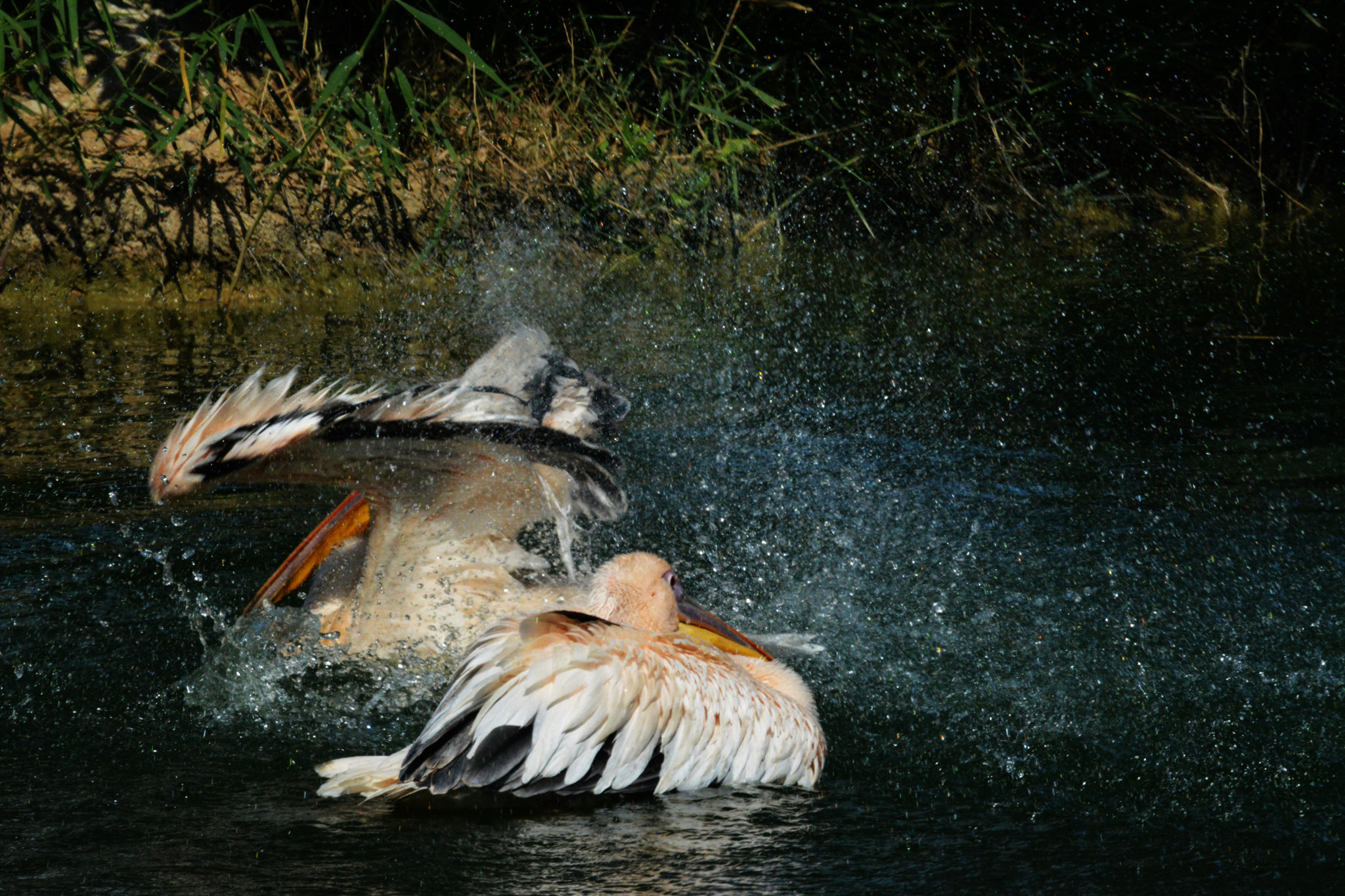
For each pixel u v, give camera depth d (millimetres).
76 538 9633
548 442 7422
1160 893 5242
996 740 6891
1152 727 6980
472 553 8305
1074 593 8898
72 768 6402
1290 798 6152
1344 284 17984
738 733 6324
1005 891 5250
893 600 8891
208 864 5387
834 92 20969
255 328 15656
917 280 18750
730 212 19422
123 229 16938
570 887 5207
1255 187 22875
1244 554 9453
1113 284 18422
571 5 19750
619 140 19234
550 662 5855
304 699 7453
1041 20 21875
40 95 15953
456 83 18750
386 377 13359
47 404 12523
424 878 5270
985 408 13297
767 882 5301
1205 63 22516
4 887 5191
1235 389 13633
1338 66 23141
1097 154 22578
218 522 10219
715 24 20344
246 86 17828
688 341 15711
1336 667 7664
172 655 7871
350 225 17859
